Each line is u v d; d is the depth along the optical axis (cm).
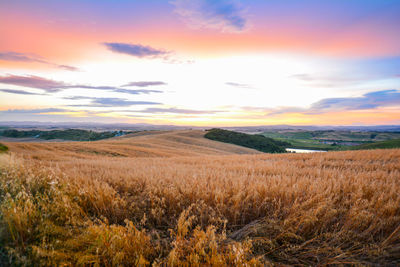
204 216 314
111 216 329
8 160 605
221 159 1616
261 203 330
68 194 365
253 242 249
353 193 340
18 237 230
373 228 251
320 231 265
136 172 612
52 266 198
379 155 1242
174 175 559
